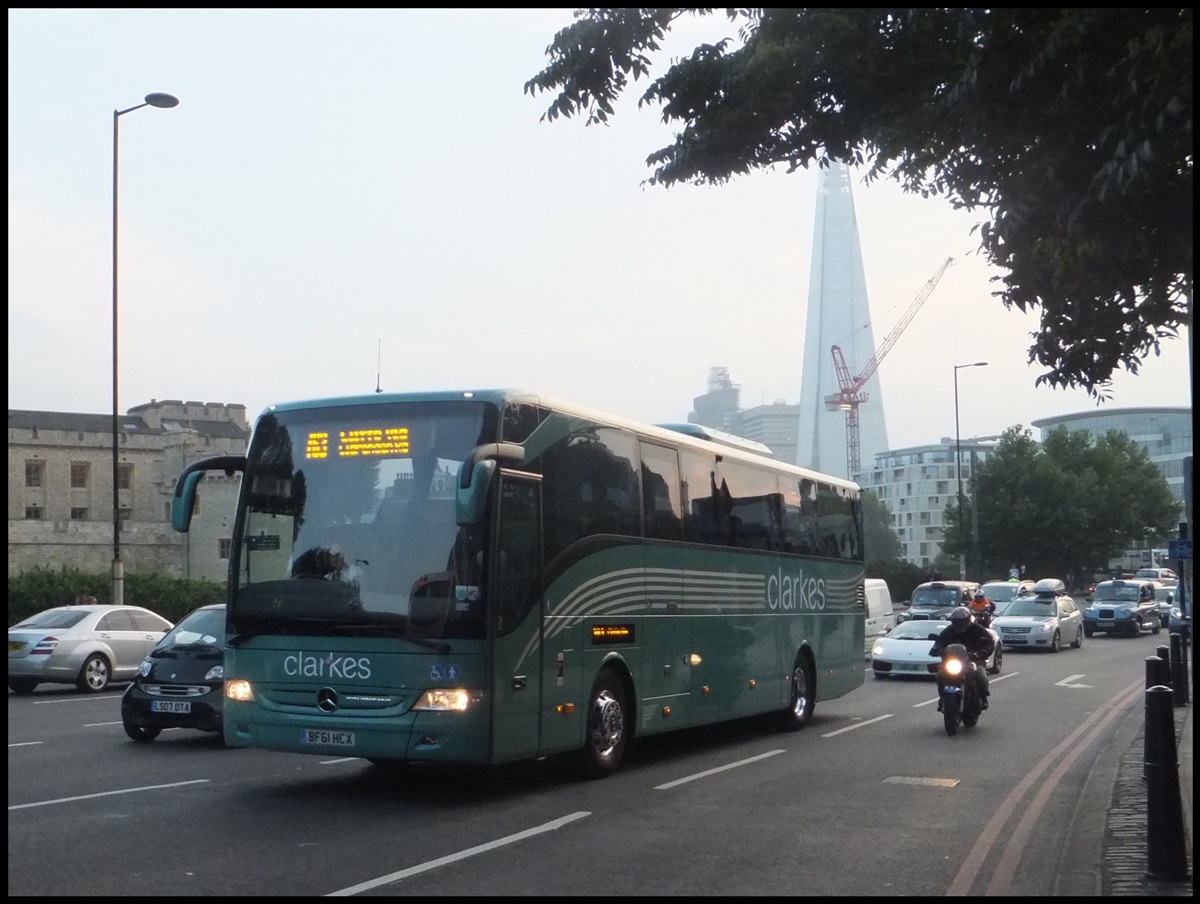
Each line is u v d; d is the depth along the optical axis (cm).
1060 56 846
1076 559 7819
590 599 1212
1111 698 2303
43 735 1599
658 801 1102
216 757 1383
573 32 1018
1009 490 7794
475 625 1046
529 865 823
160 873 784
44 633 2294
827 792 1168
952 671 1697
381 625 1057
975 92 902
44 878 768
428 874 790
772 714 1773
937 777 1281
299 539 1105
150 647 2444
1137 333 1046
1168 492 8681
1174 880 797
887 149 1038
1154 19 798
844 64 987
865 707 2147
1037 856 888
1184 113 764
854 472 19938
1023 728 1788
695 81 1017
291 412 1145
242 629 1105
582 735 1193
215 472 8294
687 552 1438
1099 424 16238
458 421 1092
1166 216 905
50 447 8162
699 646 1454
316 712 1068
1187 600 4403
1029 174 936
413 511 1081
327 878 773
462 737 1033
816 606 1880
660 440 1402
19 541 7519
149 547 8062
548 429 1162
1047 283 1002
